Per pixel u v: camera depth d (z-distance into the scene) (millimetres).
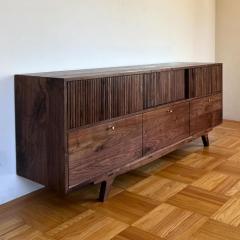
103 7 2496
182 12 3451
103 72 2074
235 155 2920
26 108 1932
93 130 1921
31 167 1979
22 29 1970
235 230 1738
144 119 2291
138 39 2885
